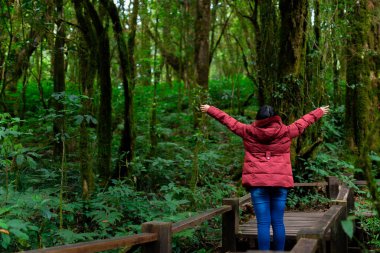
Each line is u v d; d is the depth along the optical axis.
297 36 7.92
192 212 6.46
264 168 4.53
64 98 6.00
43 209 4.82
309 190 7.82
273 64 8.59
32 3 8.07
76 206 6.06
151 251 3.84
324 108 4.82
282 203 4.61
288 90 7.95
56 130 9.32
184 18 14.77
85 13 7.60
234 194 8.46
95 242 3.01
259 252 2.83
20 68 11.68
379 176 6.69
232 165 9.95
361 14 8.87
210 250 5.81
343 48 9.27
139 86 15.25
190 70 14.67
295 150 8.02
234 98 15.29
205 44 12.49
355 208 6.38
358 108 8.75
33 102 13.38
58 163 8.84
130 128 8.20
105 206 6.05
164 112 15.02
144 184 8.70
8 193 5.22
